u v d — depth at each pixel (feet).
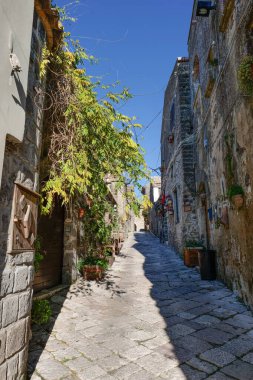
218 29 21.26
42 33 11.73
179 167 39.04
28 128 9.53
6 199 7.72
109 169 16.31
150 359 10.19
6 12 7.48
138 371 9.38
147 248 53.98
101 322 14.03
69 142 14.61
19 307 8.16
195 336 12.21
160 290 20.62
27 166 9.30
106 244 33.71
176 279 24.50
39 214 18.74
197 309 15.94
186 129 37.42
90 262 24.66
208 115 26.08
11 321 7.66
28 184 9.31
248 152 15.35
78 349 11.03
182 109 38.17
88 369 9.50
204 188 31.53
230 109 18.54
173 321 14.11
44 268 19.40
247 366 9.64
